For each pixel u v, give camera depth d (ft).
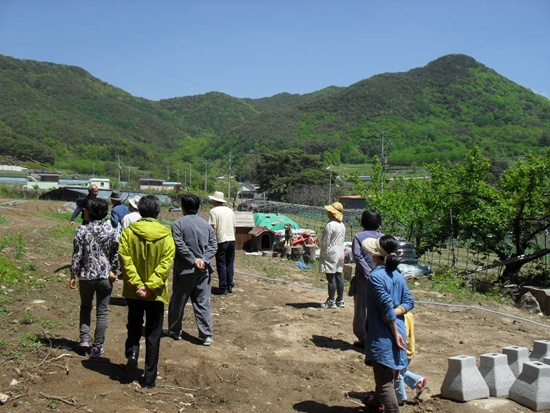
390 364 15.21
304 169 253.03
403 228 60.54
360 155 395.75
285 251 56.29
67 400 15.64
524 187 48.80
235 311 29.81
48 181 273.95
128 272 17.46
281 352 22.66
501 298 40.57
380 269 16.02
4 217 65.26
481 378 18.12
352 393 18.83
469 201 53.98
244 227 60.49
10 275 28.53
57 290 28.66
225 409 16.76
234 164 449.89
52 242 46.01
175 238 22.15
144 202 18.21
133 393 17.06
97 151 443.73
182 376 19.02
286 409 17.24
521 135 399.24
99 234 19.33
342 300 30.83
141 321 18.60
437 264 57.88
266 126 512.63
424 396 18.67
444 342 26.07
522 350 19.70
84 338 19.67
